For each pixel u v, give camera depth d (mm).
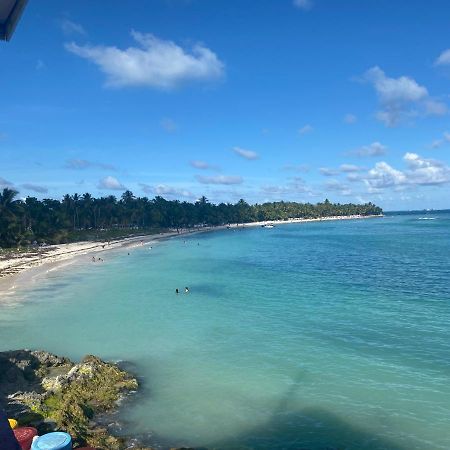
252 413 24875
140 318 46719
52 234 145125
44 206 147875
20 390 26641
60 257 110562
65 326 43688
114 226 199250
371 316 45844
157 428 23234
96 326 43562
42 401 24703
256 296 58375
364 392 27219
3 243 119500
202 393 27469
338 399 26344
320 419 24031
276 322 44188
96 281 73188
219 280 73000
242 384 28781
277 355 34188
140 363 33000
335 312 48062
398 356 33344
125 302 55406
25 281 73375
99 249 133125
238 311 49531
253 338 38844
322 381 29016
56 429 21297
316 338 38438
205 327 42719
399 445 21344
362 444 21547
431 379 28828
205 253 121750
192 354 34781
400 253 111938
